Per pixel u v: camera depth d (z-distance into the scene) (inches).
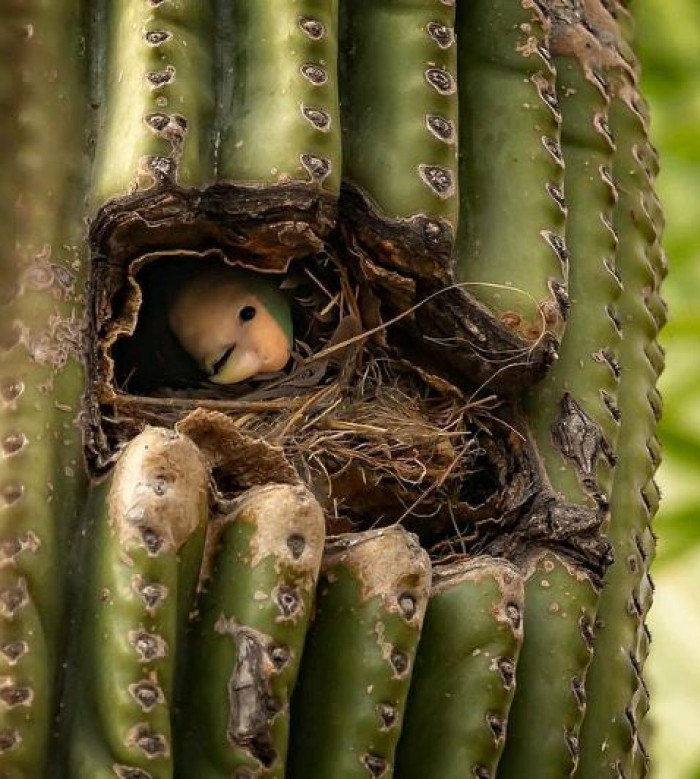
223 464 77.1
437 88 78.5
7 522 75.7
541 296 78.9
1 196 77.2
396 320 79.2
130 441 76.7
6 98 77.5
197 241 77.7
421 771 77.0
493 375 79.0
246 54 78.0
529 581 78.5
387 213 78.2
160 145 77.1
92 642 75.5
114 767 74.9
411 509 79.3
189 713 75.8
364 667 76.2
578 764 79.0
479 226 79.2
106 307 77.6
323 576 76.7
